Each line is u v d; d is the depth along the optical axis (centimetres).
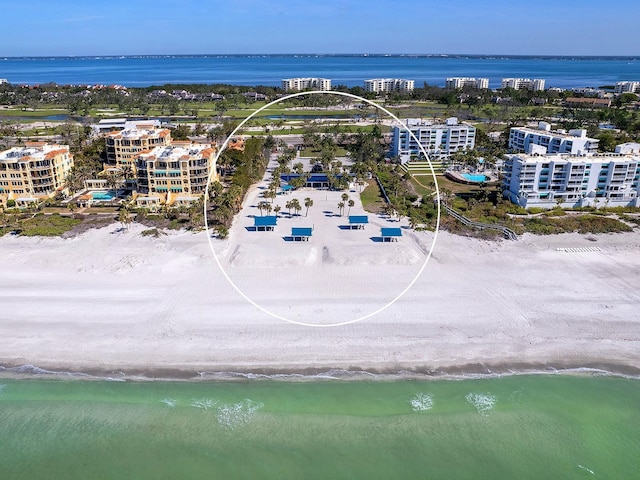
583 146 15650
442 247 10150
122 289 8344
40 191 13088
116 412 5912
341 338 7062
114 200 13212
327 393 6175
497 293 8294
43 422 5788
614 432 5719
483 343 7006
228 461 5369
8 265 9169
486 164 16838
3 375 6388
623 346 7000
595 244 10294
